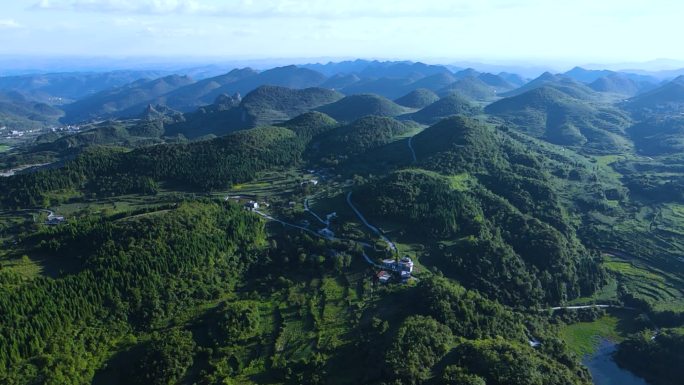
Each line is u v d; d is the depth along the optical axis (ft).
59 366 552.00
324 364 586.04
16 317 583.58
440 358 580.30
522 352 588.09
